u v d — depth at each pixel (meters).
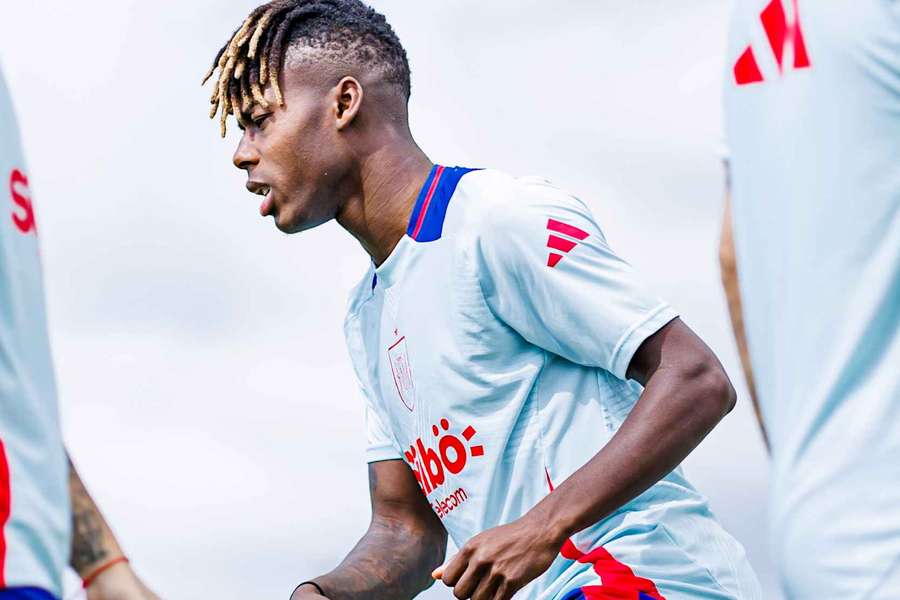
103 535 4.12
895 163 3.77
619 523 5.70
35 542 3.58
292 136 6.17
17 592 3.50
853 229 3.80
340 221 6.27
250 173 6.28
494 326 5.84
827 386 3.80
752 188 3.98
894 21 3.74
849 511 3.74
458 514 6.05
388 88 6.26
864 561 3.70
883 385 3.76
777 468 3.90
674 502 5.77
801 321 3.86
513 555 5.35
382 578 6.58
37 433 3.69
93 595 4.08
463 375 5.87
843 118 3.81
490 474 5.86
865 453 3.74
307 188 6.18
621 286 5.60
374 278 6.40
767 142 3.94
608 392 5.81
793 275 3.88
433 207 6.01
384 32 6.33
